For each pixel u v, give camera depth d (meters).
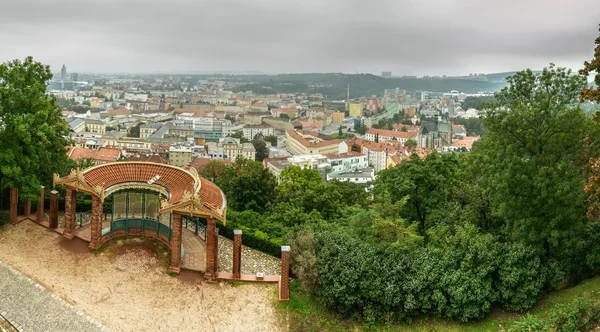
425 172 68.25
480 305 47.50
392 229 54.53
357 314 48.50
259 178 96.44
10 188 63.78
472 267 48.53
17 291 48.97
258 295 50.53
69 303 47.44
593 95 48.25
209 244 51.50
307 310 49.12
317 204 83.38
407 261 49.72
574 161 52.62
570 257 52.53
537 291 47.94
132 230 58.31
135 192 59.94
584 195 50.22
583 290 49.31
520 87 64.38
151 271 52.56
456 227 56.97
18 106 61.38
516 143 53.75
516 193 52.66
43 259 53.91
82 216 67.38
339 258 49.41
